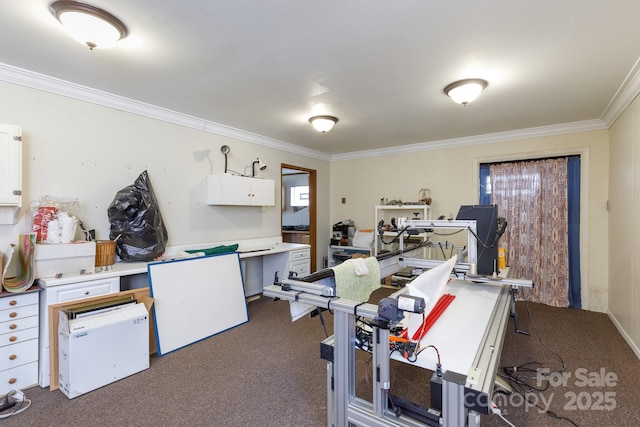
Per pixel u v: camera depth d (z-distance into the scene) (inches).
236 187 154.0
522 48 84.7
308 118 146.9
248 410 77.8
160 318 109.0
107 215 118.6
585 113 138.9
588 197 154.3
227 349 111.8
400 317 42.6
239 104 128.3
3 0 64.4
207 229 154.9
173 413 76.5
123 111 123.3
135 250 116.8
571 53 87.2
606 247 151.1
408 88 111.3
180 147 142.9
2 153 87.6
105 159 118.3
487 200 183.6
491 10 68.8
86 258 97.7
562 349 111.7
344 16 70.9
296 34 78.2
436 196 195.6
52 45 82.7
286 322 139.1
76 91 109.5
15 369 85.0
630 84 106.3
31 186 100.7
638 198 107.4
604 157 150.3
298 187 328.5
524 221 173.2
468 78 103.0
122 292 102.1
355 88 111.6
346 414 49.6
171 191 139.6
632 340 112.2
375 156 219.9
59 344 87.3
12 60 91.2
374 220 221.0
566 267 163.0
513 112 137.4
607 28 75.2
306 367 98.9
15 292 84.0
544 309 158.7
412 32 77.2
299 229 303.0
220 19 71.8
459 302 72.9
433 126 159.9
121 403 80.3
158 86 110.2
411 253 115.0
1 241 94.2
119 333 91.2
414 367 100.7
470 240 87.7
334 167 240.4
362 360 105.3
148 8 67.6
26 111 99.7
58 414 75.9
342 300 49.6
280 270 174.1
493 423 73.0
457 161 188.4
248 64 93.8
